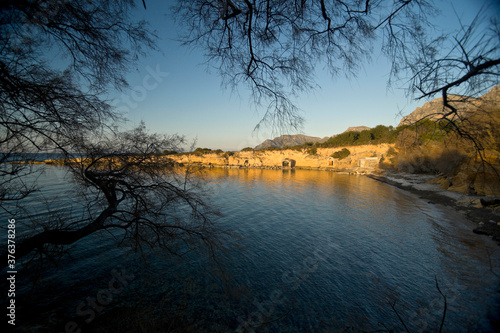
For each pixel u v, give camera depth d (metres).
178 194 6.23
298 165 96.44
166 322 6.39
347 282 9.45
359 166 76.12
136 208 5.99
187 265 9.56
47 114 4.17
